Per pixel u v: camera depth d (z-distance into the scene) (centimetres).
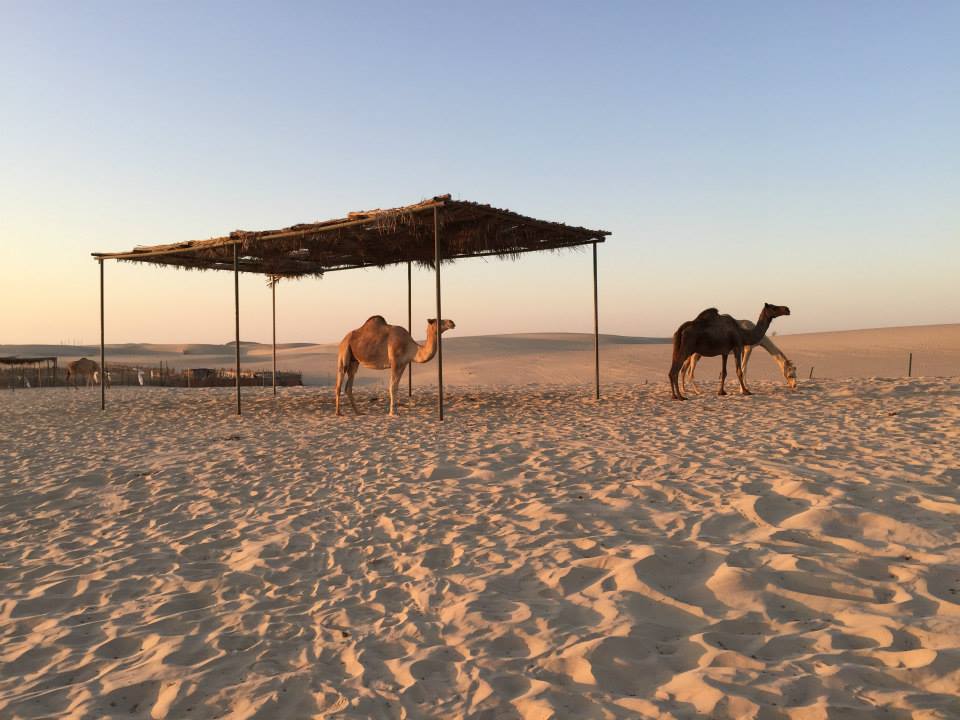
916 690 212
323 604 332
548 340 6309
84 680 261
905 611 272
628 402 1261
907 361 3028
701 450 669
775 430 802
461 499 524
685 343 1277
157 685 252
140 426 1136
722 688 219
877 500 440
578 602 309
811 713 200
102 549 442
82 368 2959
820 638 254
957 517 399
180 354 8106
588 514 458
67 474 686
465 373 3331
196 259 1460
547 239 1260
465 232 1156
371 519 486
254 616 318
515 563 370
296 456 750
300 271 1650
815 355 3412
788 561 331
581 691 228
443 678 247
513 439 810
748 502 453
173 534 471
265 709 229
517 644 272
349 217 1080
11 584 380
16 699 244
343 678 251
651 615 291
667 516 441
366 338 1186
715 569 336
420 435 888
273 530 468
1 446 931
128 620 321
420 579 359
